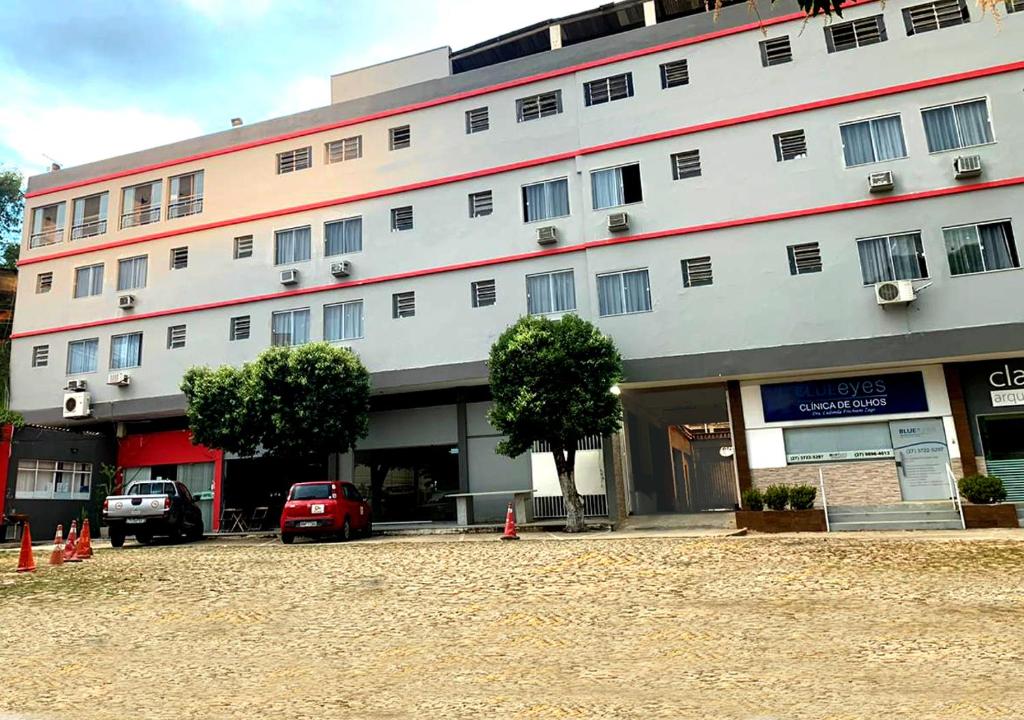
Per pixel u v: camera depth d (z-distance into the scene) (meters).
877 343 18.47
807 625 7.51
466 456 23.12
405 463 24.23
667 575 10.91
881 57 19.94
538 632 7.76
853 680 5.55
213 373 22.80
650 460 27.44
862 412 18.97
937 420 18.42
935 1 19.83
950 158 18.88
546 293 22.14
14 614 9.82
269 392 21.39
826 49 20.48
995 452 18.02
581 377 18.28
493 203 23.23
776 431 19.62
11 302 35.34
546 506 21.89
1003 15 19.16
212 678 6.46
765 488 19.23
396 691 5.83
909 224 18.88
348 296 24.39
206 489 26.41
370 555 14.81
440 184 24.00
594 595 9.67
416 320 23.34
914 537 14.15
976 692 5.12
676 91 21.62
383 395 24.38
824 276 19.27
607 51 22.72
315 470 25.31
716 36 21.53
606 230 21.47
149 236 27.69
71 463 26.38
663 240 20.86
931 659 6.05
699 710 4.98
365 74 26.84
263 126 27.02
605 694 5.48
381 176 24.81
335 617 8.99
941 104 19.22
